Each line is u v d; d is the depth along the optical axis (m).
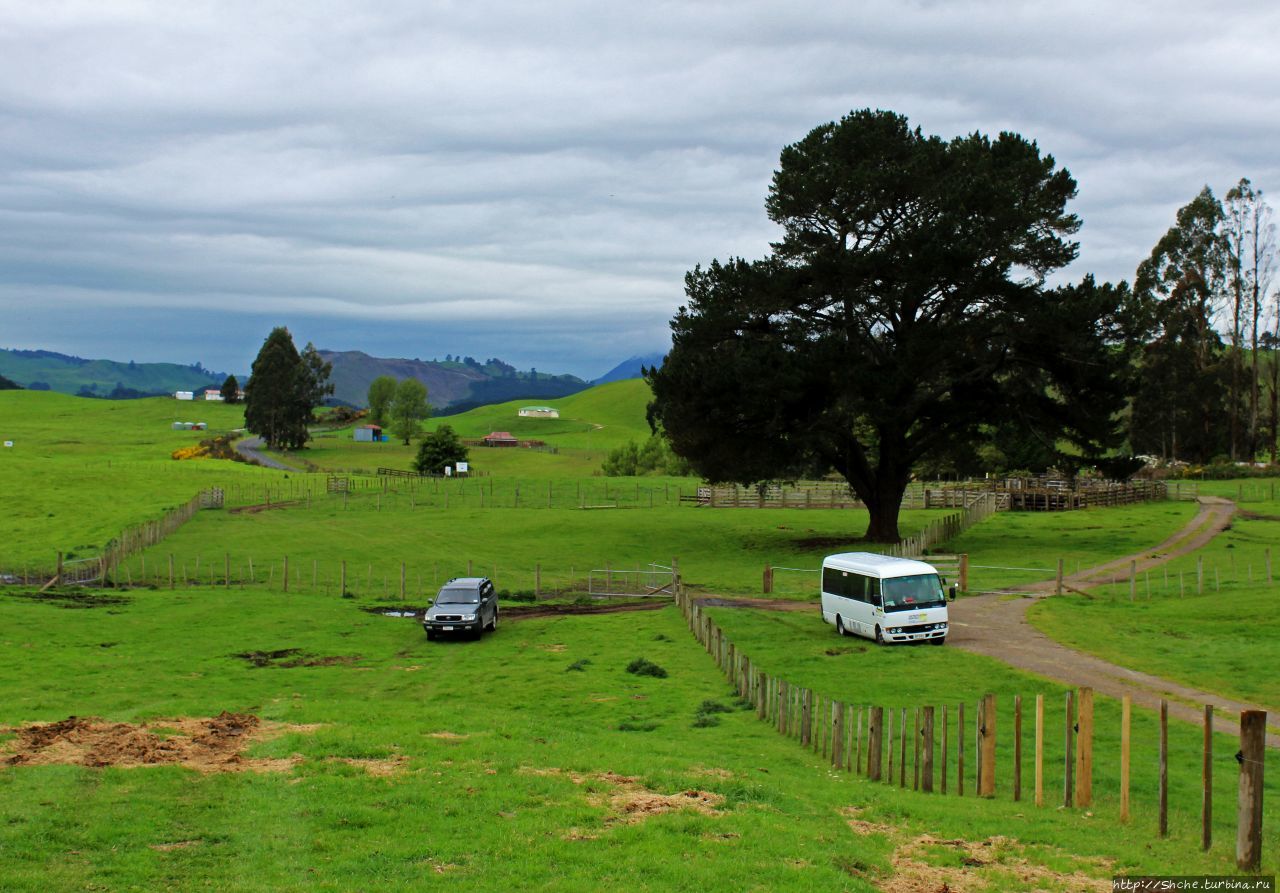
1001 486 97.81
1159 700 28.16
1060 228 68.31
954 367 67.75
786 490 106.25
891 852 15.50
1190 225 115.69
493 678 34.34
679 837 15.34
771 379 63.75
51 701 27.70
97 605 49.38
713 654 36.34
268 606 50.44
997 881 14.20
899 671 32.81
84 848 14.46
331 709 25.53
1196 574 52.94
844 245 68.38
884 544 71.00
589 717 28.12
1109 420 67.88
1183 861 15.06
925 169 66.31
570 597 55.34
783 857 14.58
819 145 69.69
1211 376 116.00
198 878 13.45
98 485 110.19
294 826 15.64
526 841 15.05
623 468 158.62
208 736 21.72
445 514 96.12
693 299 71.81
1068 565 58.75
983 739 19.81
